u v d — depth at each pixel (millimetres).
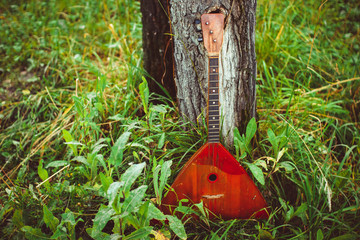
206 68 2143
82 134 2293
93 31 3936
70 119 2746
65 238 1787
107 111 2594
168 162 1897
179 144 2260
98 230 1638
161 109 2244
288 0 3953
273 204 2195
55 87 3203
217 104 1906
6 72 3434
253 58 2160
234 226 2059
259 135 2400
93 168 2055
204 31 1850
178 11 2025
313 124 2678
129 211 1662
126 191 1684
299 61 3096
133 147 2363
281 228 2084
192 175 1968
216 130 1923
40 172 2020
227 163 1963
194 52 2105
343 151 2658
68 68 3316
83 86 3141
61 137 2525
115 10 4176
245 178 1993
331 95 3008
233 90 2174
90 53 3633
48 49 3688
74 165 2326
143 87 2189
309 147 2389
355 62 3283
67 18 4184
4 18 4141
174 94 2744
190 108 2285
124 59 3346
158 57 2637
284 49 3328
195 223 2078
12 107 2994
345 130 2656
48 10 4312
